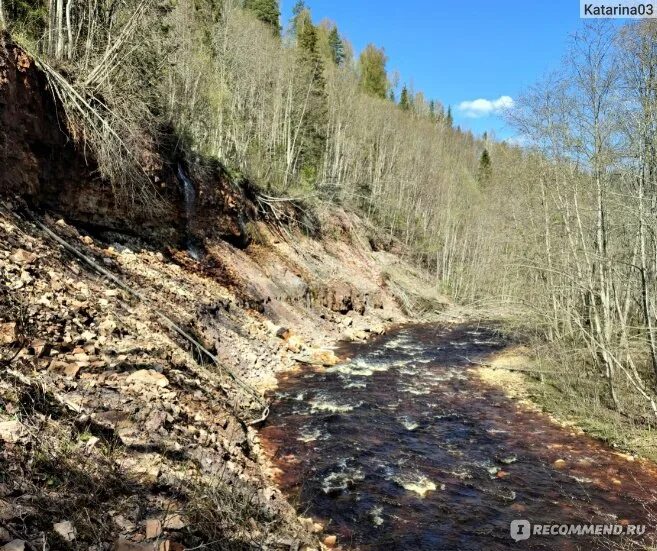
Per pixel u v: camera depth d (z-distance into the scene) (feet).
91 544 11.12
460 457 32.55
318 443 32.50
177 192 60.64
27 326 21.75
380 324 90.27
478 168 258.37
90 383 20.13
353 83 195.11
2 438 13.10
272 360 50.57
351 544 21.65
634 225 38.17
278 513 20.20
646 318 37.76
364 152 175.32
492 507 26.12
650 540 23.30
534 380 52.08
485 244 121.49
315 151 150.61
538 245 51.88
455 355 65.26
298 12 239.71
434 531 23.45
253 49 119.55
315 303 80.79
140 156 52.26
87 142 44.27
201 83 91.56
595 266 45.50
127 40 49.26
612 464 32.07
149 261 49.44
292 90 134.41
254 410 35.40
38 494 11.89
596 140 40.22
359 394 44.62
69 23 45.14
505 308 58.29
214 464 20.22
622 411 39.86
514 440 35.83
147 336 29.68
